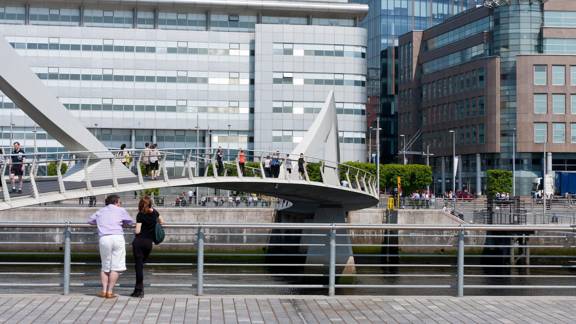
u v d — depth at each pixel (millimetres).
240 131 96062
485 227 15352
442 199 86562
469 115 112312
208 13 96375
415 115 132500
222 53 95688
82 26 93688
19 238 48375
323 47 95938
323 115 49125
